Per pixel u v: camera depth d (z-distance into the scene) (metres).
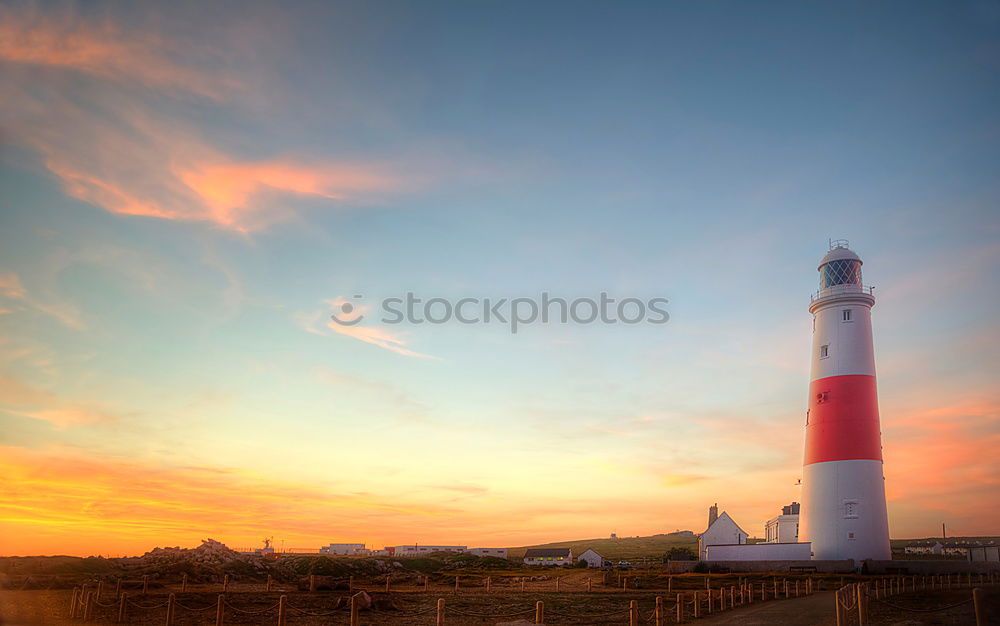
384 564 102.94
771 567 75.50
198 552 81.38
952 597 41.88
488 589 63.19
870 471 71.56
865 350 75.12
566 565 134.00
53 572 62.06
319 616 41.56
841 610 31.30
